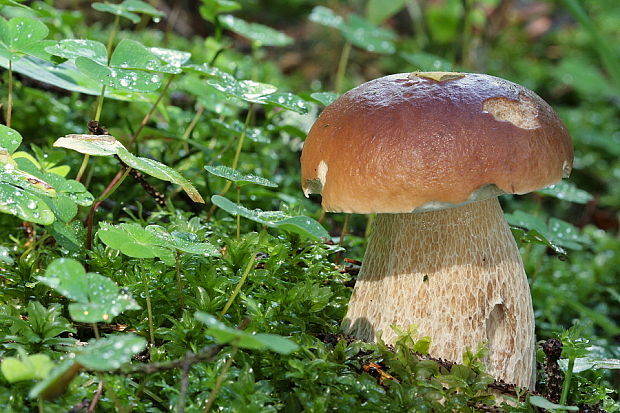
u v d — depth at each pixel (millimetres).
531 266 707
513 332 522
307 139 529
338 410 487
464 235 521
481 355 509
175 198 657
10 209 490
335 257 617
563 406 489
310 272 562
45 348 488
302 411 493
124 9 653
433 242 521
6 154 514
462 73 522
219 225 610
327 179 512
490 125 500
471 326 517
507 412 503
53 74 614
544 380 549
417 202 497
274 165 721
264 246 556
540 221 614
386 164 498
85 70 524
